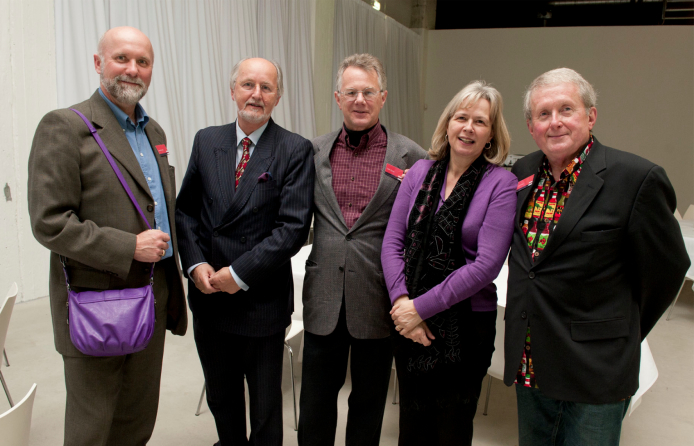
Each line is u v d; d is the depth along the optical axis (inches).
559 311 49.9
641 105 350.6
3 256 144.3
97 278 56.1
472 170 58.8
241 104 65.2
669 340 144.5
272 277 67.1
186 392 100.8
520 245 53.7
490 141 60.1
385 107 346.3
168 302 67.2
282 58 242.1
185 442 83.4
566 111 49.5
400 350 60.4
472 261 57.3
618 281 48.9
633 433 93.0
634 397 71.6
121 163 57.7
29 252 151.1
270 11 234.1
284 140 67.5
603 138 362.0
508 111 386.3
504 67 384.8
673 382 116.0
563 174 52.3
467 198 57.6
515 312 53.3
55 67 151.8
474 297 57.6
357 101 65.0
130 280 58.8
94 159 55.8
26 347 118.4
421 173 62.6
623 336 48.4
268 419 67.7
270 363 67.5
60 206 53.0
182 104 190.7
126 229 57.7
